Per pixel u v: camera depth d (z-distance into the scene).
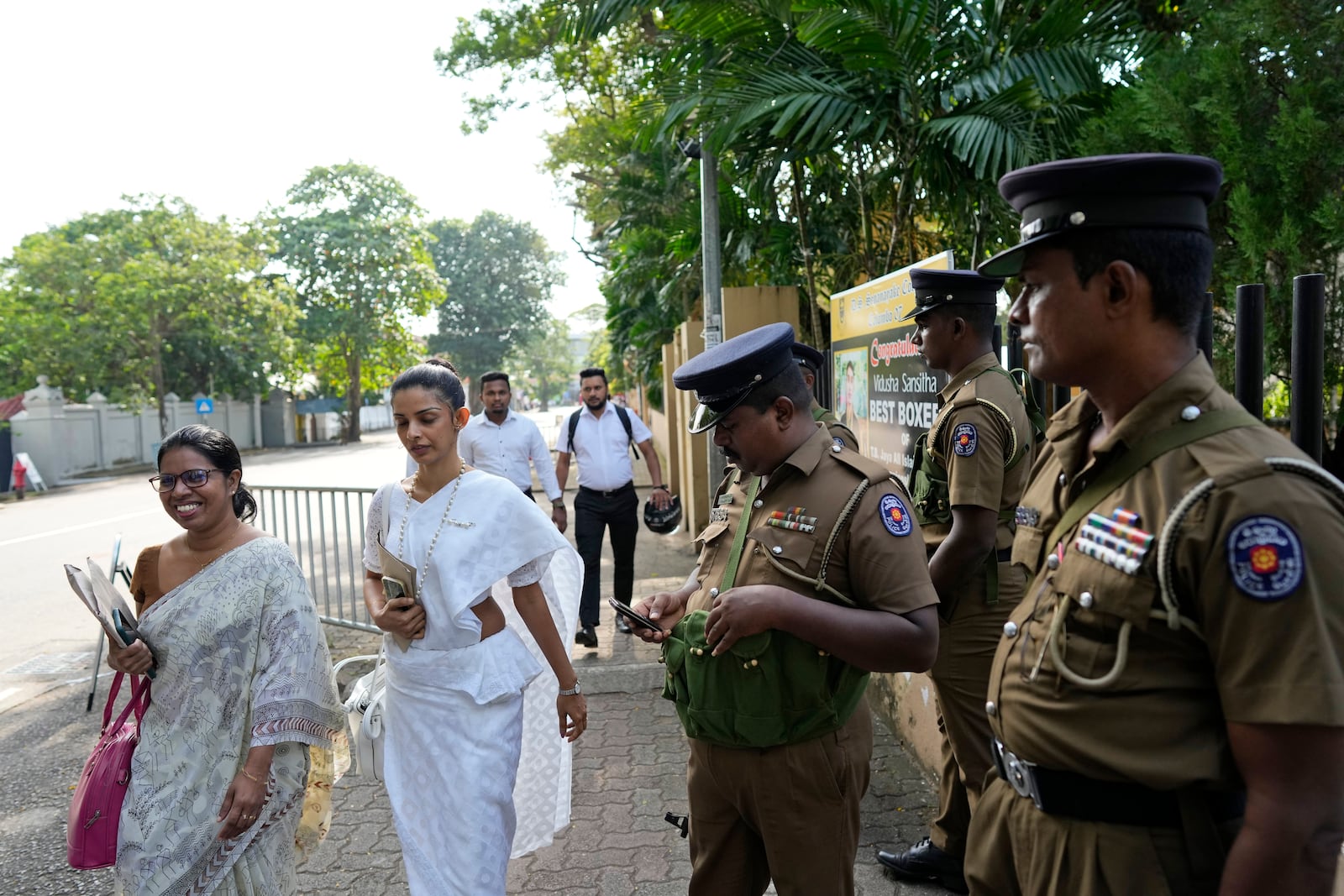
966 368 2.71
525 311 62.44
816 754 1.95
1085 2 5.30
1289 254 4.16
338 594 6.28
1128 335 1.26
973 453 2.53
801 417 2.03
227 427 37.47
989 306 2.73
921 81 5.56
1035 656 1.36
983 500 2.51
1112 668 1.24
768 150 6.22
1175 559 1.16
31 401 23.20
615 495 5.94
